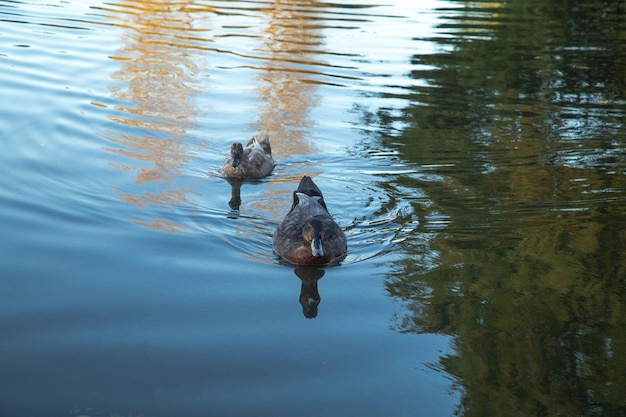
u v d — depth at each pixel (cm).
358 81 1703
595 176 1220
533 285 860
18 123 1303
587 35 2200
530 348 731
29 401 616
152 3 2359
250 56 1848
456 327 768
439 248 962
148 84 1588
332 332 751
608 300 827
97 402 619
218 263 898
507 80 1753
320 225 918
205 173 1209
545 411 632
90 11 2197
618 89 1708
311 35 2083
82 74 1616
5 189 1045
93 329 726
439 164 1270
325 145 1350
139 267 864
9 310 748
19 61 1658
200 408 619
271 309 793
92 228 955
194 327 743
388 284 863
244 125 1412
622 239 988
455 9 2512
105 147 1246
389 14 2386
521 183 1188
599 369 699
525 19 2389
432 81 1727
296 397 642
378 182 1193
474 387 668
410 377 680
